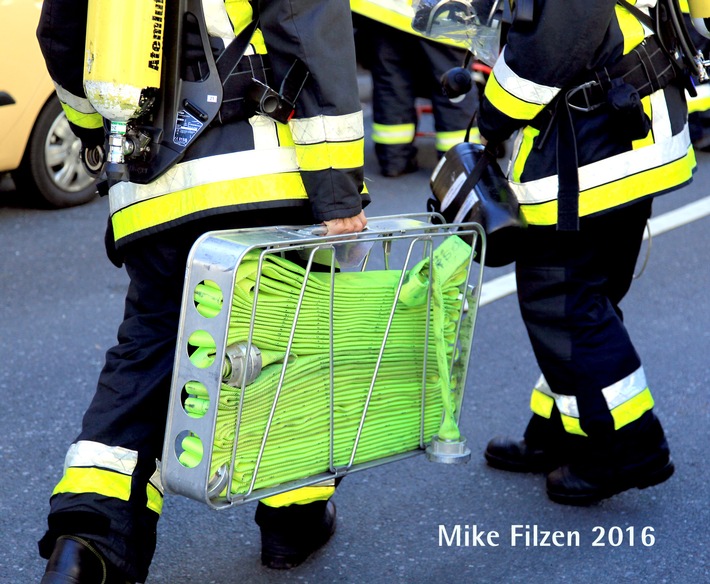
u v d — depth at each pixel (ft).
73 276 17.88
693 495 10.89
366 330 7.70
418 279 7.66
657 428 10.16
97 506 7.26
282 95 7.23
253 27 7.42
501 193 9.08
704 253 19.56
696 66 9.37
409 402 8.18
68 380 13.80
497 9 9.39
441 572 9.46
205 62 7.32
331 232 7.40
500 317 16.35
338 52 7.13
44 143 20.94
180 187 7.39
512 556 9.75
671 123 9.27
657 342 15.31
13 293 16.93
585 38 8.35
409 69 24.39
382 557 9.68
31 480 11.10
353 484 11.13
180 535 9.97
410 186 24.45
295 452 7.55
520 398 13.50
